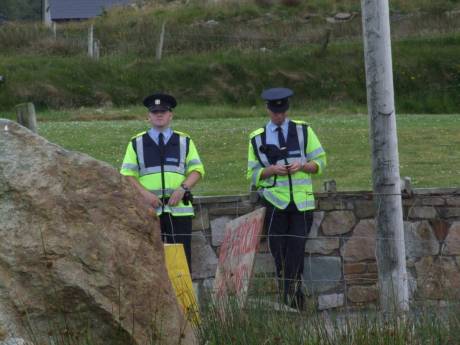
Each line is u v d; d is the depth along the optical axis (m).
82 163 22.08
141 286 21.84
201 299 29.44
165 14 163.62
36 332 21.12
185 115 108.56
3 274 21.06
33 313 21.12
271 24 156.75
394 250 31.80
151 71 129.00
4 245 21.14
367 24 32.16
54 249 21.25
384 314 25.69
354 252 33.56
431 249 33.62
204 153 71.56
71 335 21.27
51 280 21.17
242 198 33.62
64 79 124.62
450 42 137.00
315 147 32.88
